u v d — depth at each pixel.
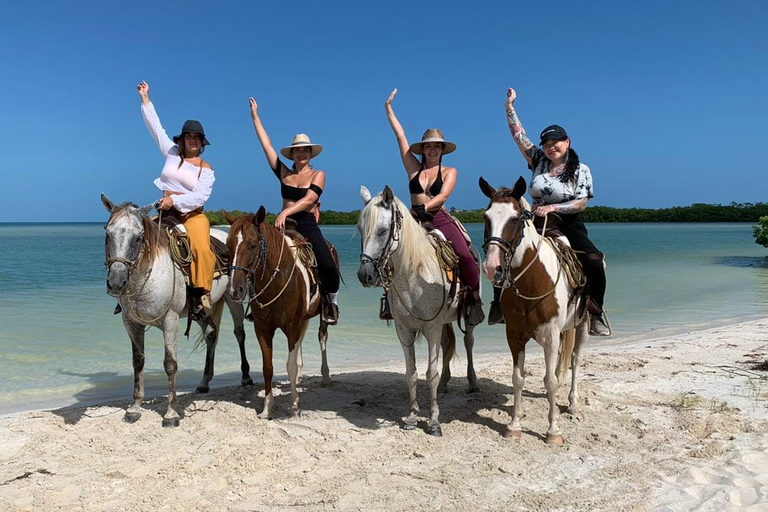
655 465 4.87
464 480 4.62
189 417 6.23
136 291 5.71
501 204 4.88
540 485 4.52
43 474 4.75
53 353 9.60
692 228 103.69
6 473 4.77
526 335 5.36
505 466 4.88
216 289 6.79
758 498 4.21
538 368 8.61
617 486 4.47
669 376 7.77
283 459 5.05
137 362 6.18
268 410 6.26
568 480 4.60
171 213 6.57
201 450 5.27
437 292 5.51
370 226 5.06
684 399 6.59
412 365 5.80
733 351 9.26
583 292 5.71
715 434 5.53
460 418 6.20
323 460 5.04
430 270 5.45
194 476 4.70
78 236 78.12
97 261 29.78
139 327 6.14
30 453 5.20
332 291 6.88
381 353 10.19
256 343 10.95
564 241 5.64
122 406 6.73
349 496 4.35
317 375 8.41
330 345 10.79
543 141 5.72
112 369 8.84
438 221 6.12
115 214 5.45
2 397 7.29
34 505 4.22
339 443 5.45
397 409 6.62
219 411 6.40
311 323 12.82
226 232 7.50
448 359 7.21
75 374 8.45
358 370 8.82
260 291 5.97
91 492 4.42
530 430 5.78
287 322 6.17
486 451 5.23
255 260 5.76
